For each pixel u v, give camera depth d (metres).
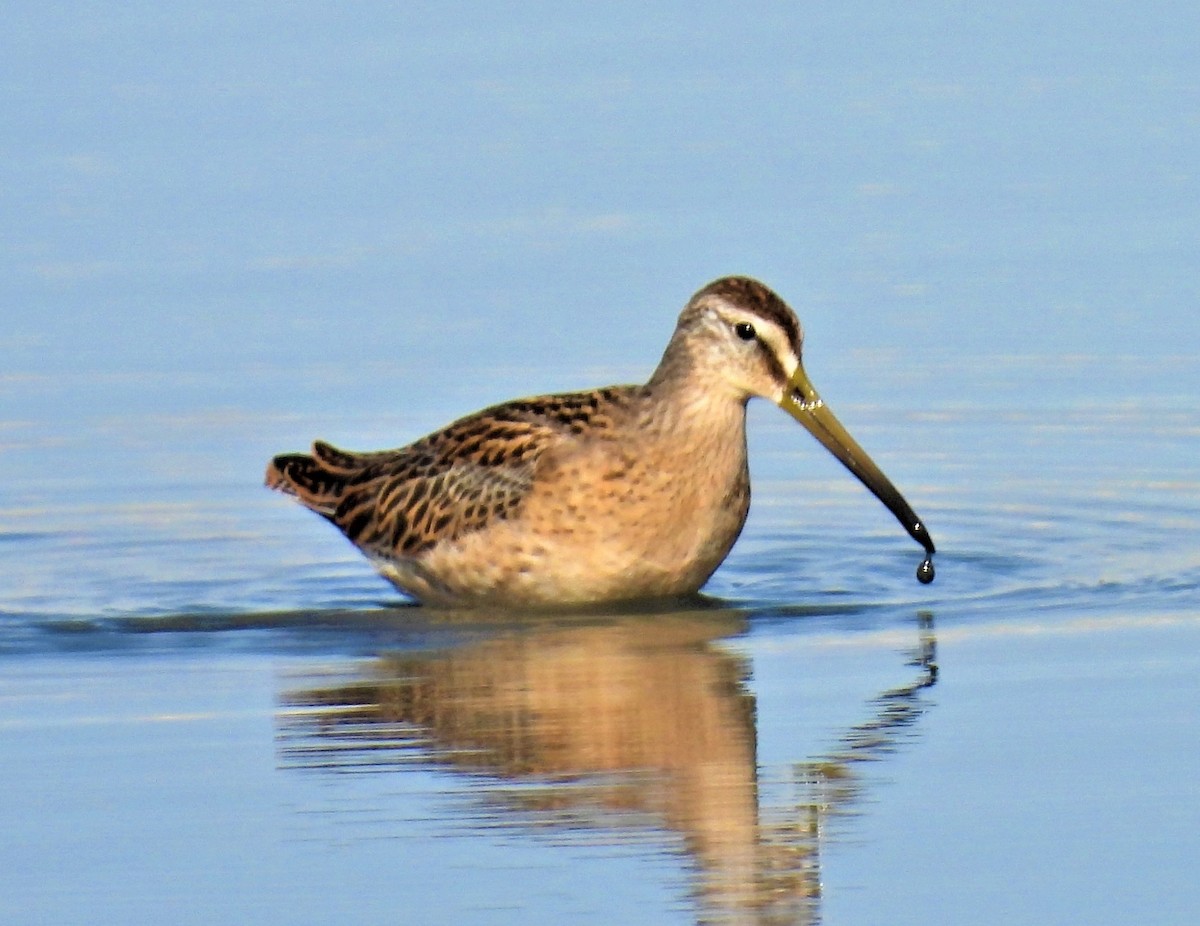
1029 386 24.53
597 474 18.50
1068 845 13.51
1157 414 23.80
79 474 23.05
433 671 17.06
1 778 14.85
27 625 18.69
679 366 18.53
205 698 16.50
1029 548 20.45
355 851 13.62
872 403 24.41
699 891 13.01
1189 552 20.06
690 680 16.62
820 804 14.21
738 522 18.98
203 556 21.02
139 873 13.34
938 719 15.61
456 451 19.28
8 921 12.77
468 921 12.65
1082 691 16.09
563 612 18.81
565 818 14.09
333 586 20.06
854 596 19.03
